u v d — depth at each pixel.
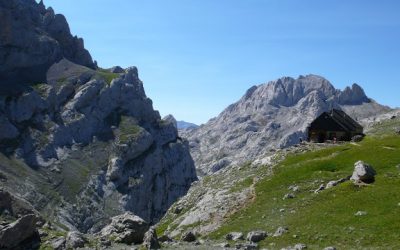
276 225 47.94
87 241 43.78
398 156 64.19
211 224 57.31
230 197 64.75
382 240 37.75
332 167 66.56
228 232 50.53
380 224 40.75
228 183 73.81
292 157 78.19
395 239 37.31
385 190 49.44
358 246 37.59
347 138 129.25
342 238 39.84
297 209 51.56
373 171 56.34
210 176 90.81
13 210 46.31
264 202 58.25
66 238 43.09
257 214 54.41
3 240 40.34
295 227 45.59
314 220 45.97
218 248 40.75
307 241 41.06
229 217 57.22
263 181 67.38
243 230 49.53
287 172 67.50
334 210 47.09
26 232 41.72
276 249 40.00
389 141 79.75
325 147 86.38
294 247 38.97
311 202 52.44
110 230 47.03
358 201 47.91
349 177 58.09
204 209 64.12
